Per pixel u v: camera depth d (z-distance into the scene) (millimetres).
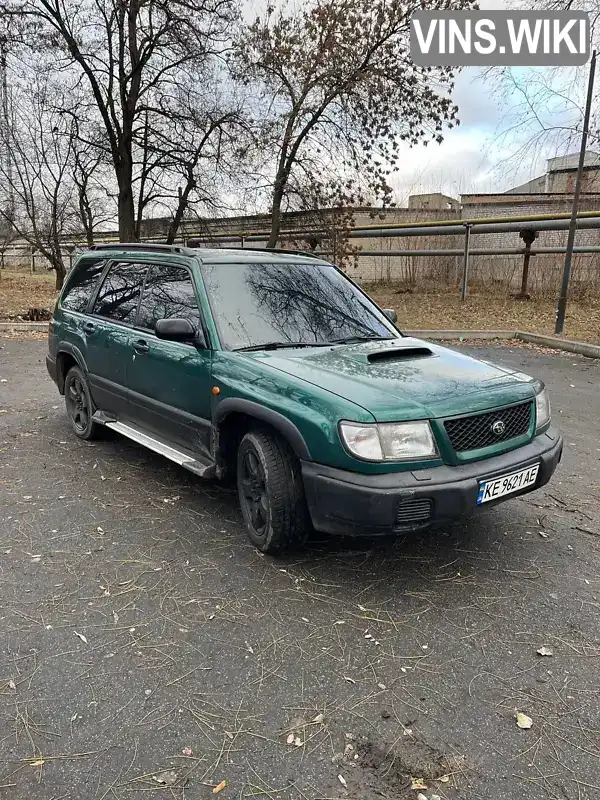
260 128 14812
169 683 2527
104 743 2209
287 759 2154
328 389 3188
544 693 2506
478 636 2879
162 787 2029
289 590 3242
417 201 23203
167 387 4277
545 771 2119
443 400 3148
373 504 2898
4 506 4246
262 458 3406
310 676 2586
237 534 3877
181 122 15062
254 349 3887
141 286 4887
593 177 14828
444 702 2447
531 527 4059
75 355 5566
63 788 2020
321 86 14047
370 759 2162
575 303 16000
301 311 4316
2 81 14789
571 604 3158
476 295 17625
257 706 2406
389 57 14102
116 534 3857
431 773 2107
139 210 16234
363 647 2783
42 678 2541
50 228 17578
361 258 21094
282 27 13906
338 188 14969
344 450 2975
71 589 3219
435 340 12609
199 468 3941
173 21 13953
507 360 10375
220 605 3094
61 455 5352
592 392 7977
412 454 2980
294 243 17406
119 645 2766
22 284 22438
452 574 3439
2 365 9281
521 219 16000
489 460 3189
